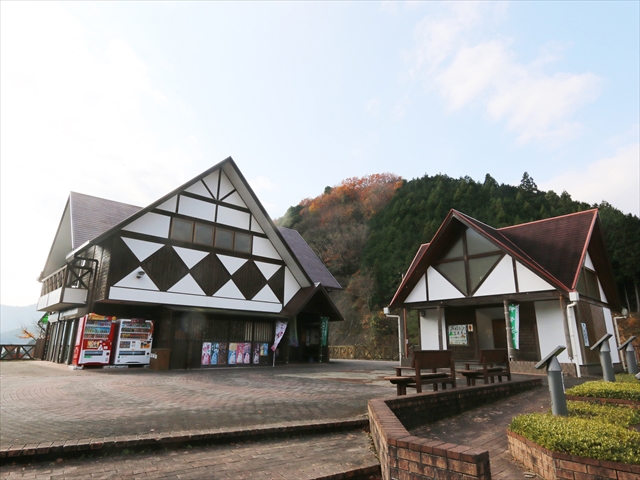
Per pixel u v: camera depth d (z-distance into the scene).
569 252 13.88
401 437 3.23
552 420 4.07
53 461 3.94
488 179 54.25
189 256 16.20
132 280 14.35
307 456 4.27
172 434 4.56
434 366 6.84
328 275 22.84
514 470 3.78
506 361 8.91
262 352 17.02
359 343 36.84
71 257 14.64
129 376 11.07
